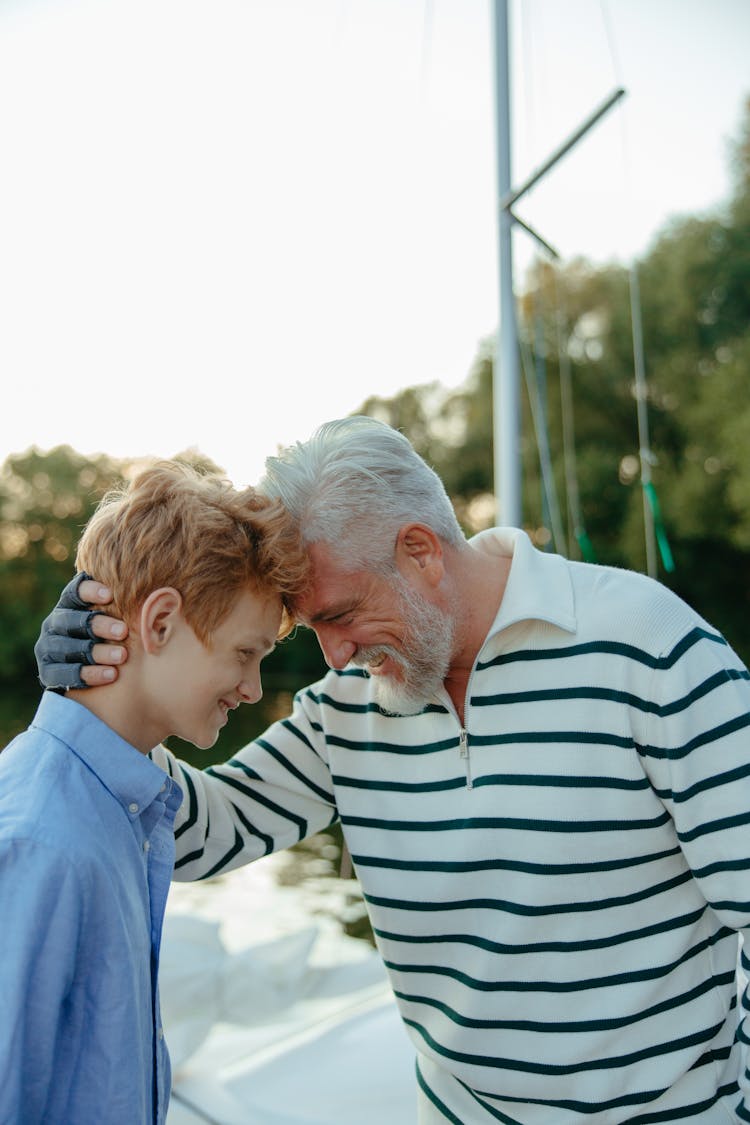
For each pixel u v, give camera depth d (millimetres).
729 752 910
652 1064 969
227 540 810
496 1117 1035
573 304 14562
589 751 946
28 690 17406
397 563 960
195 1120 1300
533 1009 977
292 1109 1309
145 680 812
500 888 975
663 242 14289
